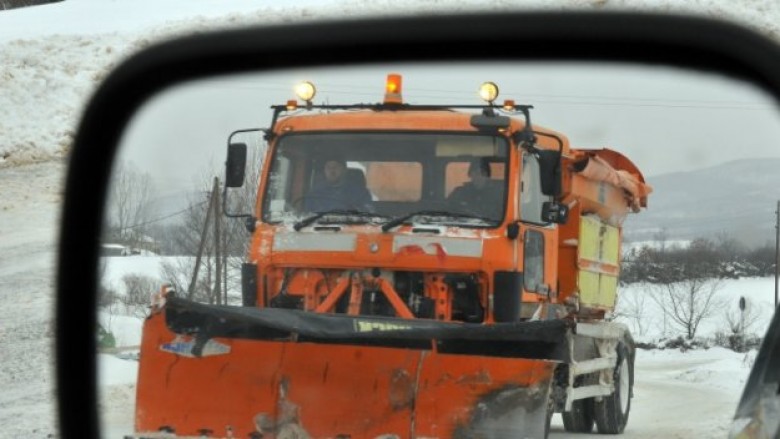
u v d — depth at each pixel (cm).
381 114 1252
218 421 1030
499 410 1005
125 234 2089
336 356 1018
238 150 1274
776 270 2167
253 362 1027
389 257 1189
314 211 1240
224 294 1933
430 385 1012
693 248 2567
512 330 1002
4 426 1305
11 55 4634
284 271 1235
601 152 1783
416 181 1226
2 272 2547
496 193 1208
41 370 1702
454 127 1230
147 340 1046
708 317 2814
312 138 1259
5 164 3931
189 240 2220
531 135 1235
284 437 1023
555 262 1358
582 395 1341
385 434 1013
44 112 4266
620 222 1738
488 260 1177
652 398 2072
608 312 1695
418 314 1189
